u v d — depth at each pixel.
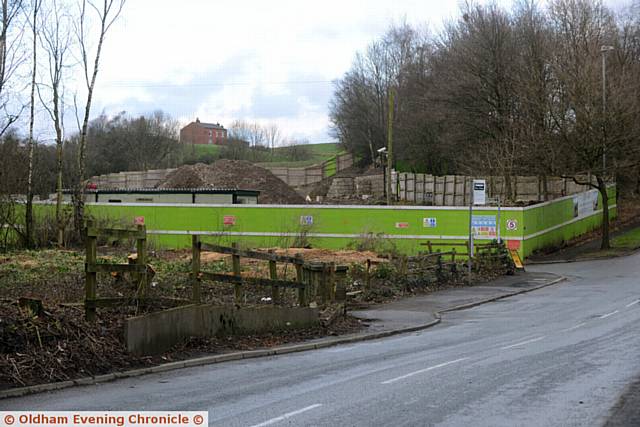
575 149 48.25
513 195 58.81
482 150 60.91
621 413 9.04
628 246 47.94
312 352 15.84
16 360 11.05
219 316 15.80
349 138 105.69
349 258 36.25
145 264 14.30
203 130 186.88
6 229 38.66
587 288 31.09
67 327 12.30
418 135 81.06
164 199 57.75
